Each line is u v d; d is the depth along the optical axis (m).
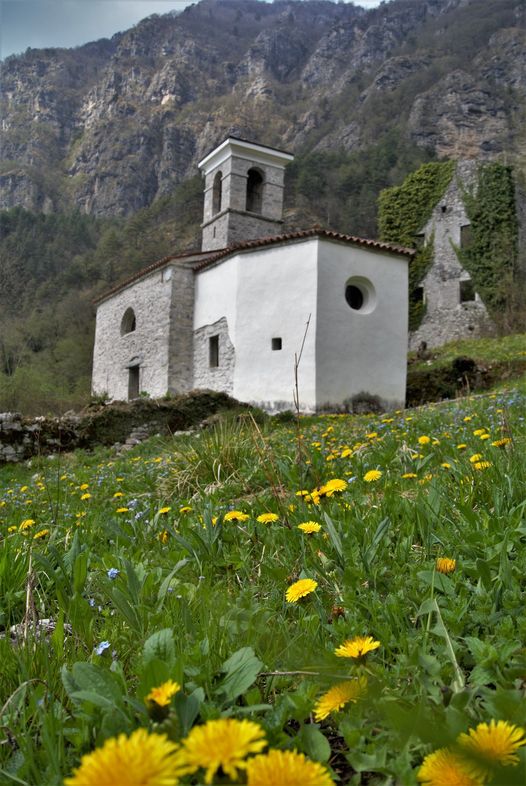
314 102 135.75
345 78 136.12
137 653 1.69
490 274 28.56
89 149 139.25
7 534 3.74
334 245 17.12
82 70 178.62
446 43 115.81
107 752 0.53
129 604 1.89
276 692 1.51
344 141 100.88
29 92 162.62
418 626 1.78
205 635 1.73
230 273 18.95
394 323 18.00
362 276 17.56
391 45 140.62
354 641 1.32
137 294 23.25
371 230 63.72
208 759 0.57
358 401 16.89
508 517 2.44
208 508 3.36
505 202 28.69
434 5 148.88
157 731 0.90
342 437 7.14
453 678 1.40
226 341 18.92
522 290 27.48
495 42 106.50
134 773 0.50
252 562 2.62
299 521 2.83
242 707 1.33
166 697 0.94
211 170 23.97
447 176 30.45
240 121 131.50
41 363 36.66
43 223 70.44
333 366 16.59
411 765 1.11
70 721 1.35
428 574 1.90
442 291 30.02
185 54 162.38
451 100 90.44
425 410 8.94
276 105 138.75
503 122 87.31
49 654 1.69
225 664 1.39
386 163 69.94
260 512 3.30
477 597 1.78
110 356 25.27
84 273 59.34
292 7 191.62
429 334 30.03
